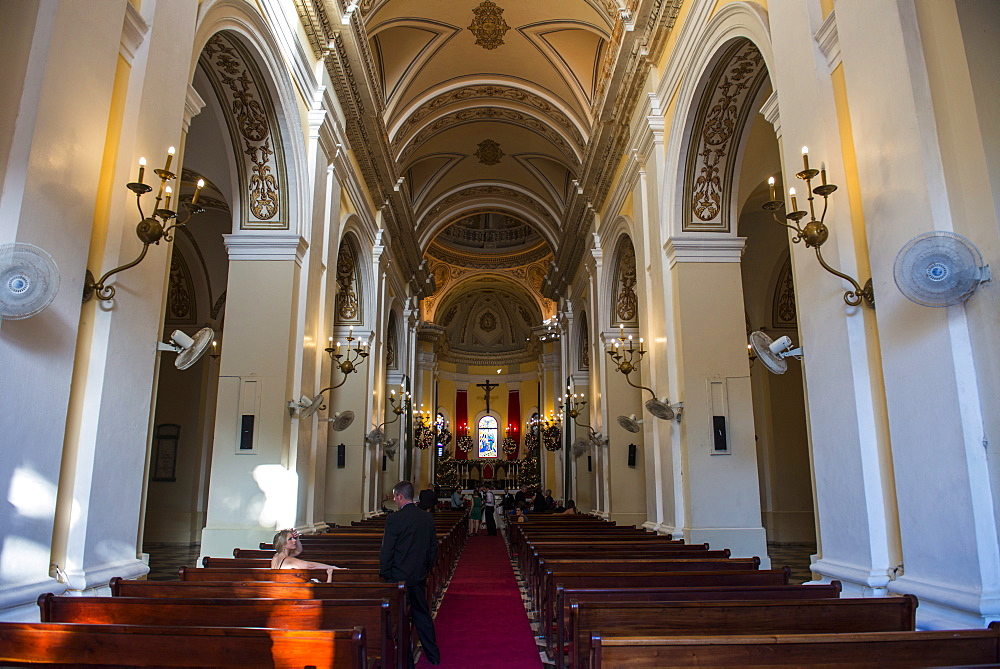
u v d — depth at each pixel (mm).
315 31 8422
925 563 3361
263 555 5879
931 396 3336
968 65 3312
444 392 31781
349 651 2488
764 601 3145
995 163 3207
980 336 3154
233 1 6000
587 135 14289
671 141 8258
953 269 3111
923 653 2574
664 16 8219
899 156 3568
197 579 4555
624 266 13172
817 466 4355
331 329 9445
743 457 7617
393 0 11461
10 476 3129
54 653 2586
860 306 4035
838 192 4211
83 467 3701
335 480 12328
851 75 3990
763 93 7449
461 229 27578
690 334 7891
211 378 13148
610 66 10297
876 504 3832
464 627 5996
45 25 3441
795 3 4746
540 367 29188
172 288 13133
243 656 2514
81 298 3650
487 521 17234
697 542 7359
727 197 8203
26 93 3342
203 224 12602
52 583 3357
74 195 3588
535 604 6371
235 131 7590
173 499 12828
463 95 15523
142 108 4273
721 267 8086
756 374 13602
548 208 19969
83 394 3785
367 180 12992
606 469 13188
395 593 3818
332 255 9461
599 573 4762
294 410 7645
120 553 3992
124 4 4098
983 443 3119
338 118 9875
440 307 28344
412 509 4734
